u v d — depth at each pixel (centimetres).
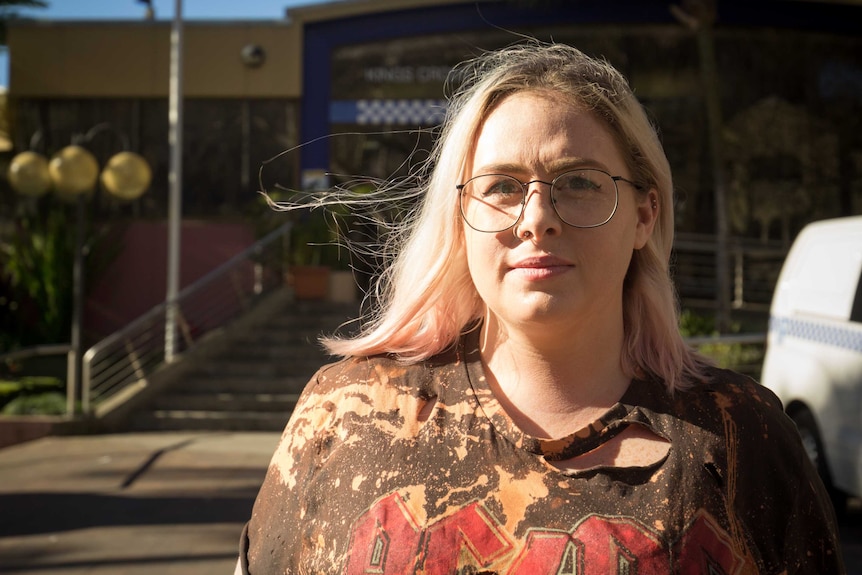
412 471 133
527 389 141
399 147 1545
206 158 1562
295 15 1543
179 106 1250
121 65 1559
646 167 146
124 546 558
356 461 137
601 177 137
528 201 135
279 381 1107
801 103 1552
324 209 176
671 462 131
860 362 581
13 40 1557
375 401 142
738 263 1499
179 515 635
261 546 141
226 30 1559
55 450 904
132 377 1170
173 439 966
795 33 1552
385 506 132
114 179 1086
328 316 1270
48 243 1474
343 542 132
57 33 1561
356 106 1552
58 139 1572
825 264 656
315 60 1557
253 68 1556
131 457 852
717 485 130
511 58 147
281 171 1555
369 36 1549
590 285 135
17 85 1556
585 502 128
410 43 1550
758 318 1420
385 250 168
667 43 1531
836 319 620
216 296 1500
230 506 662
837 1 1518
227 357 1183
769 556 133
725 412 136
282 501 142
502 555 127
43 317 1475
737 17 1536
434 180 150
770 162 1546
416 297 150
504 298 137
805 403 630
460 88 154
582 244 135
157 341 1434
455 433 136
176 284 1228
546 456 133
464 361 145
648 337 147
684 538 126
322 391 148
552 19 1531
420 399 141
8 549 553
